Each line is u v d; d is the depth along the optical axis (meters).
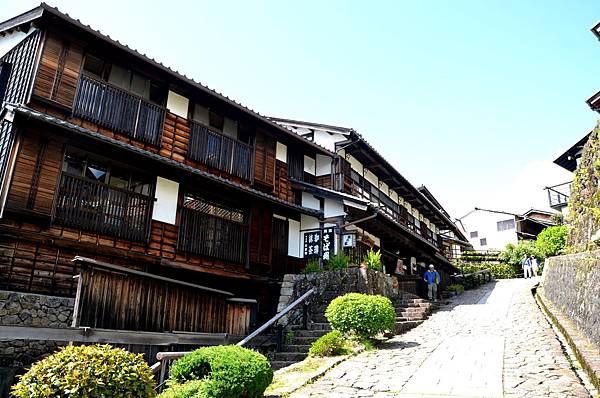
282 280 15.66
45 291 9.90
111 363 5.34
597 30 14.35
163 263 12.09
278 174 17.00
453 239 35.16
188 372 6.77
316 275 14.95
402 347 10.22
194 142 13.94
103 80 11.95
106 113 11.76
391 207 24.03
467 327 12.36
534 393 6.40
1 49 12.68
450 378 7.53
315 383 7.70
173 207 12.89
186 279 13.19
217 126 15.24
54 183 10.23
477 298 19.92
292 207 16.06
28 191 9.77
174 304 10.02
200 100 14.47
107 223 11.12
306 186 17.33
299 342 11.43
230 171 14.87
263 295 15.44
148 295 9.52
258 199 14.97
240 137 15.93
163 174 12.71
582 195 14.49
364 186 20.94
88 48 11.76
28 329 7.46
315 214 17.12
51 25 11.02
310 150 18.44
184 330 10.12
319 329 12.30
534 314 13.65
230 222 14.34
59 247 10.31
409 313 14.29
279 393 7.14
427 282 20.86
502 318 13.46
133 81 12.84
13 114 9.75
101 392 4.98
